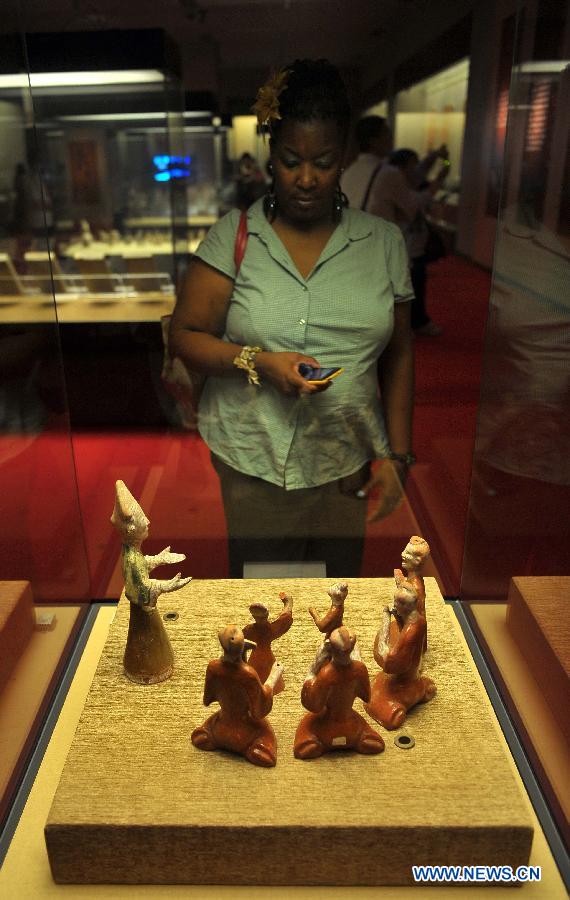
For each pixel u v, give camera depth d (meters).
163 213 2.30
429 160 1.85
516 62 1.72
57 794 1.47
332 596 1.62
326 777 1.51
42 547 2.16
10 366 2.00
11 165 1.90
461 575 2.42
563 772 1.69
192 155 1.96
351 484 2.21
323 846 1.43
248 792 1.48
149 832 1.41
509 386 2.00
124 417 2.27
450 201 1.89
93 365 2.18
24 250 1.96
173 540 2.42
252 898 1.45
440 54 1.78
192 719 1.68
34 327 2.03
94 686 1.78
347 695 1.51
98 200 2.30
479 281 1.95
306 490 2.21
